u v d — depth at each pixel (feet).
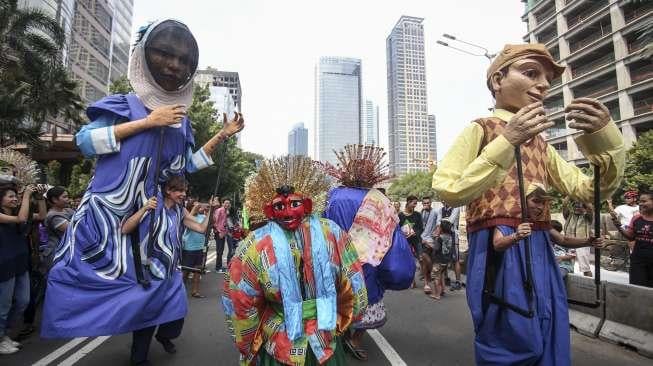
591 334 18.81
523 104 9.87
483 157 8.54
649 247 19.10
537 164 9.80
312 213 9.39
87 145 12.84
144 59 13.61
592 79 131.03
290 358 8.15
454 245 29.17
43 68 70.69
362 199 16.37
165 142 13.87
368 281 15.48
